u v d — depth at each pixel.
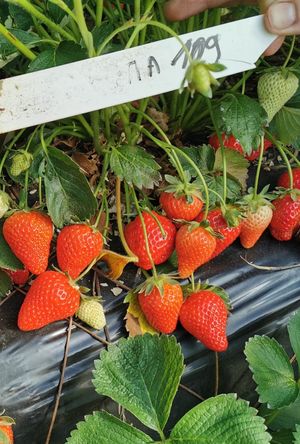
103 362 0.39
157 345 0.40
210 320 0.42
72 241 0.41
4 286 0.43
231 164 0.47
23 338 0.42
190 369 0.45
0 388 0.41
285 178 0.50
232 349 0.47
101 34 0.44
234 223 0.43
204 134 0.54
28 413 0.41
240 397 0.48
